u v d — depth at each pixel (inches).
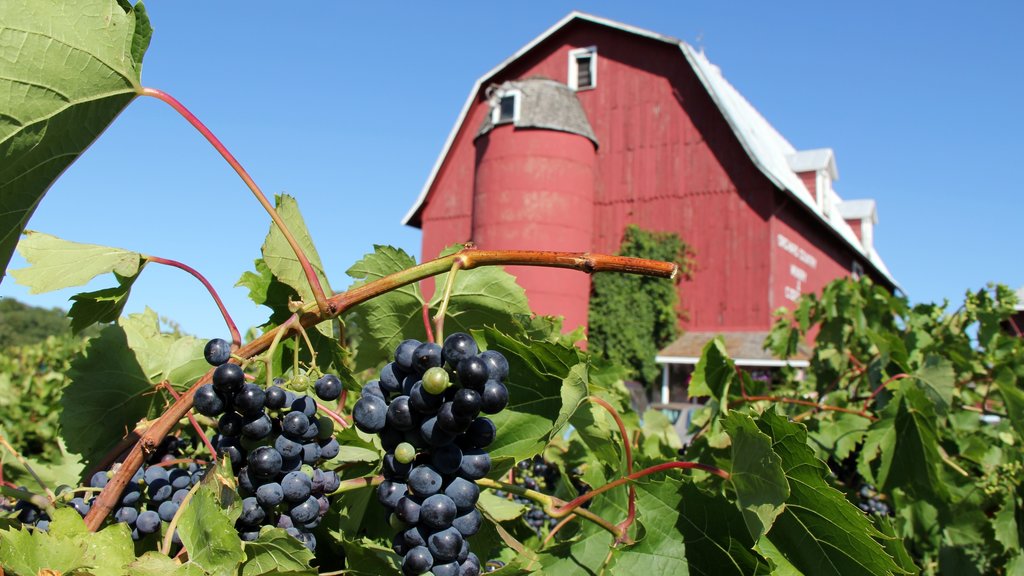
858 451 163.2
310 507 56.9
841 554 63.8
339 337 80.2
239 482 55.9
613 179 999.0
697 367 135.0
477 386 51.0
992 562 162.6
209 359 56.5
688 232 953.5
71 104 56.4
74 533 53.4
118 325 78.3
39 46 53.7
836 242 1136.8
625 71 1011.3
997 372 188.2
